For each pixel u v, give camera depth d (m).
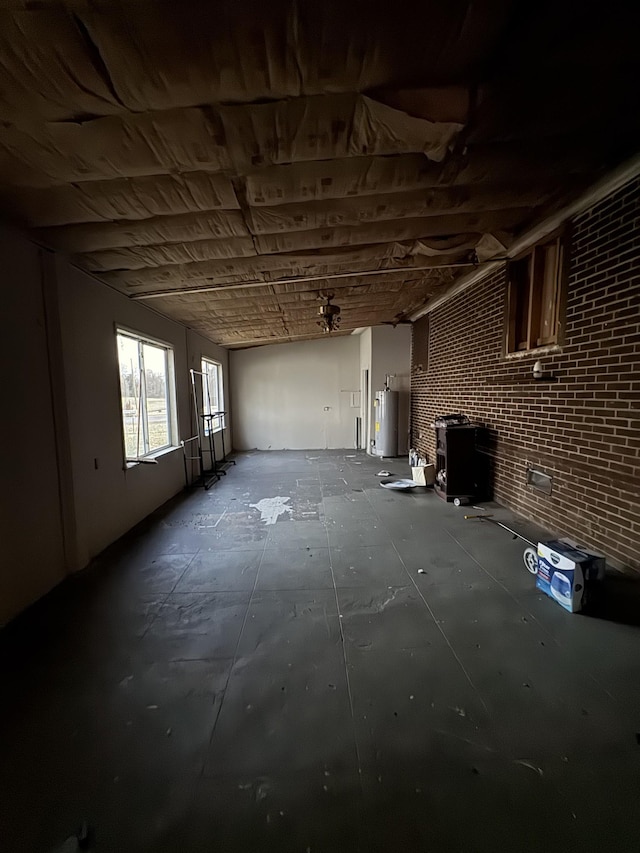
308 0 1.06
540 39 1.24
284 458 7.39
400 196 2.25
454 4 1.10
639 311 2.27
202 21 1.10
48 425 2.55
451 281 4.51
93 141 1.58
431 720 1.45
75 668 1.77
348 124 1.56
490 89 1.44
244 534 3.43
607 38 1.25
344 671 1.71
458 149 1.83
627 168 2.15
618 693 1.57
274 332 6.73
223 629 2.04
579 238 2.74
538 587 2.39
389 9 1.10
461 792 1.19
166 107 1.41
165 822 1.13
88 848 1.06
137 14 1.06
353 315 6.09
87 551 2.89
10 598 2.18
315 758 1.31
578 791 1.19
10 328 2.22
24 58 1.17
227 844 1.06
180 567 2.80
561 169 2.08
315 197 2.16
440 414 5.64
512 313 3.71
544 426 3.22
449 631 1.99
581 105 1.56
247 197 2.14
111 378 3.35
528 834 1.07
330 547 3.10
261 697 1.58
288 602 2.29
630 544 2.38
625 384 2.38
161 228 2.41
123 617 2.17
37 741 1.40
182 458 5.16
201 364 6.24
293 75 1.30
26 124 1.45
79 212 2.13
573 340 2.83
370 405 7.53
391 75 1.34
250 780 1.24
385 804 1.16
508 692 1.58
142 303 4.05
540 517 3.33
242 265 3.21
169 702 1.56
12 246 2.25
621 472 2.43
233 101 1.41
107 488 3.22
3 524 2.14
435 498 4.48
